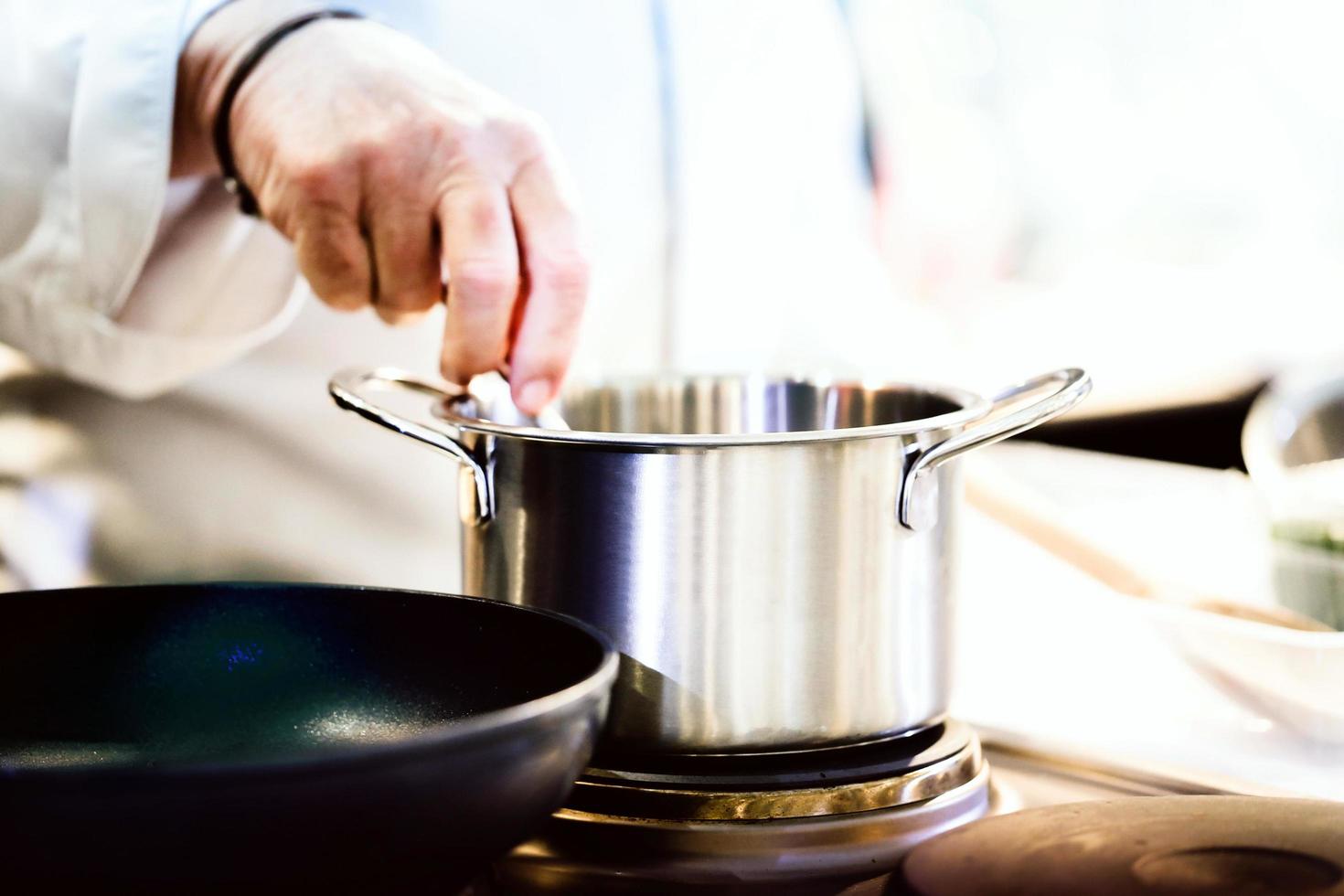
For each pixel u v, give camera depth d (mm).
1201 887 388
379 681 512
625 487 487
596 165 1245
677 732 495
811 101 1426
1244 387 1771
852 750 545
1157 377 1769
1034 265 2303
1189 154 2332
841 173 1495
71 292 869
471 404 607
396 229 636
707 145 1310
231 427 1144
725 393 697
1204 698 729
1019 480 1369
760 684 492
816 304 1470
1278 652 643
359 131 628
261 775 332
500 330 608
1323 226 2322
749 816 500
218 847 337
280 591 528
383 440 1178
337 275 664
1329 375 1073
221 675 523
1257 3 2254
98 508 1134
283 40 689
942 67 1983
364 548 1193
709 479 481
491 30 1169
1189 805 466
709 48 1289
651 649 493
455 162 618
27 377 1109
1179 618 684
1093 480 1375
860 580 499
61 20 833
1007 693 739
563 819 511
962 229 1819
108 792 325
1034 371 1768
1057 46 2234
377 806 347
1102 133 2305
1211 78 2303
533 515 508
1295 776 596
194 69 742
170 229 941
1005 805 552
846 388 670
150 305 960
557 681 457
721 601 488
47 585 1115
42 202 844
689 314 1334
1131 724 677
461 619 500
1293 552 783
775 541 486
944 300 1810
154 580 1152
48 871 337
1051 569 1051
